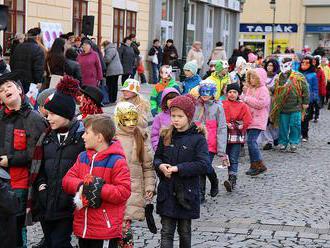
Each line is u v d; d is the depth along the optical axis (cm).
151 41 4075
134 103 989
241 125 1333
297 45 6681
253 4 6738
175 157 827
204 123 1233
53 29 2800
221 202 1248
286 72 1916
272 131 1983
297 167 1673
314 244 974
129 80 991
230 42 5872
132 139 881
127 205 867
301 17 6656
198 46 3634
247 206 1218
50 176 743
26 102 812
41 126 796
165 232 825
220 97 1581
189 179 823
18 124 795
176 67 3900
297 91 1912
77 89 764
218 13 5397
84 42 2281
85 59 2266
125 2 3634
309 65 2222
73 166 725
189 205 818
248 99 1498
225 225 1075
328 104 3550
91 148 716
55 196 738
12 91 789
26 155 791
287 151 1956
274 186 1416
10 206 648
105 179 707
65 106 744
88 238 702
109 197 690
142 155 879
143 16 3947
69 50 1781
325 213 1177
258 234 1022
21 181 795
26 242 860
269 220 1112
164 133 843
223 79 1589
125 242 866
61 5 2898
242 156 1798
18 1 2575
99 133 708
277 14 6694
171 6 4531
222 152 1232
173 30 4578
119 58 2775
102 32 3353
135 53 3306
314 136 2350
